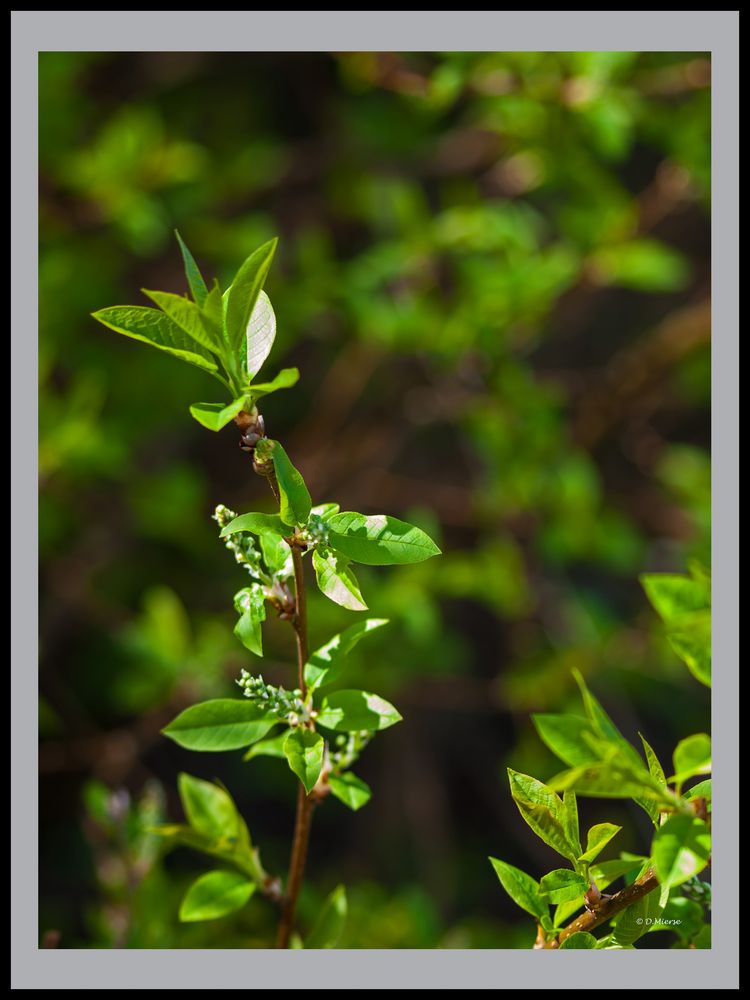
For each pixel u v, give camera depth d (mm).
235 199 1857
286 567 794
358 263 1663
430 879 1895
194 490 1753
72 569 1794
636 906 789
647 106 1478
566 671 1706
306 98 2170
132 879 1043
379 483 1949
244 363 764
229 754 2049
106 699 1955
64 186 1557
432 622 1495
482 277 1524
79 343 1784
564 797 781
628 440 2078
